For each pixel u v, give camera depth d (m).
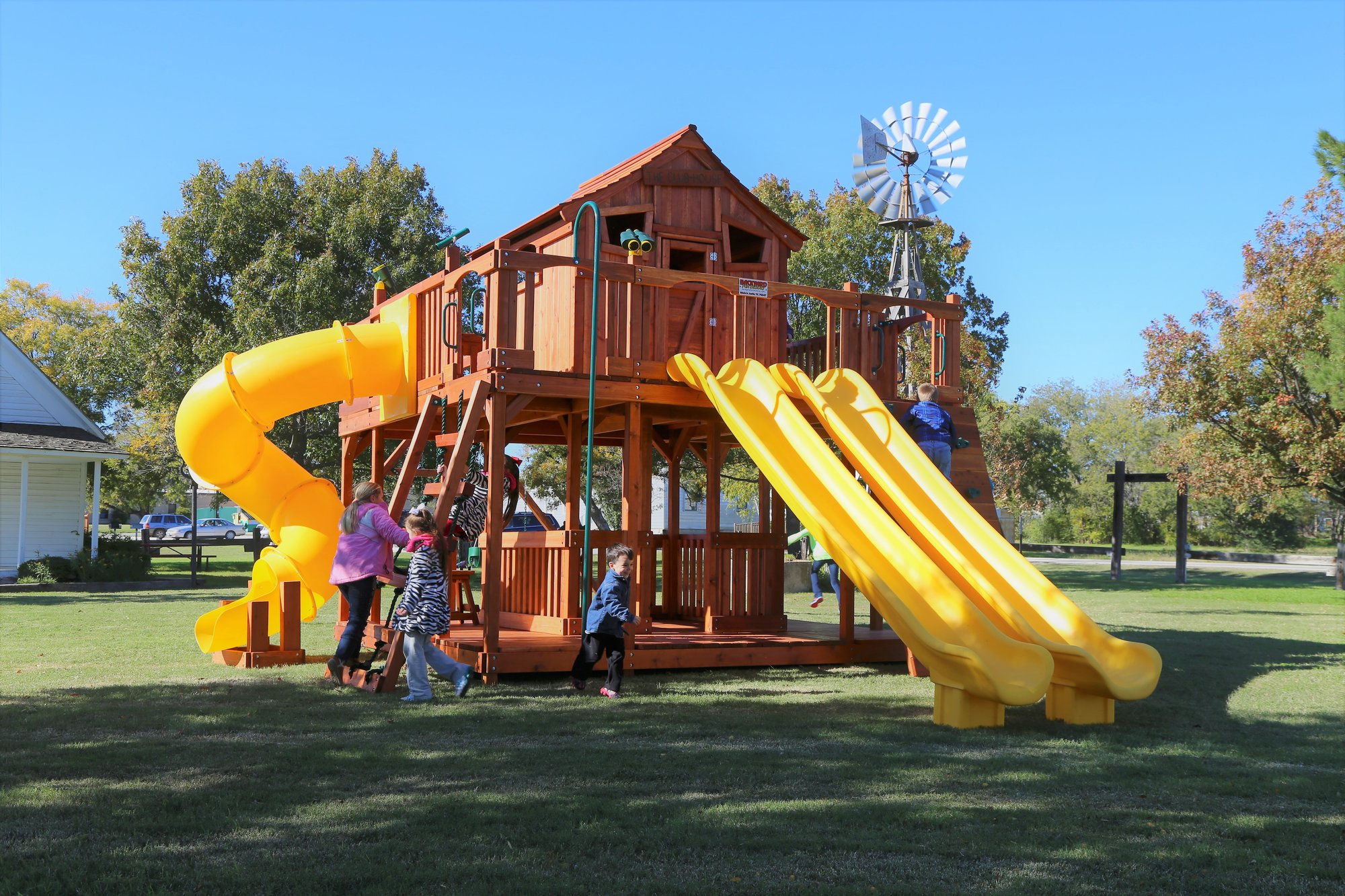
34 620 15.34
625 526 9.88
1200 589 24.73
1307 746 6.48
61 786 5.00
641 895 3.56
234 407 10.52
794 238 12.63
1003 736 6.68
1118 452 81.75
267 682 8.73
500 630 11.46
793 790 5.07
